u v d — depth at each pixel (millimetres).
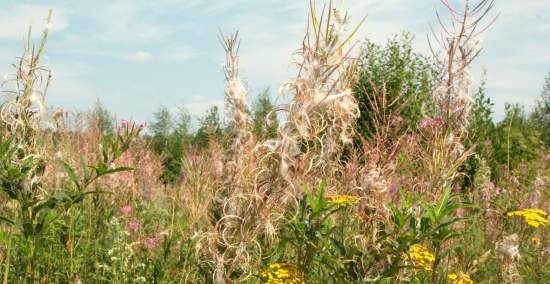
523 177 9695
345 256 3094
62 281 4066
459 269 4430
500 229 5613
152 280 4227
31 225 3232
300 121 2711
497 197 7055
